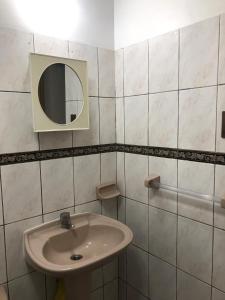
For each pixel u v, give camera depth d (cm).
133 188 175
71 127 151
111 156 182
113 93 178
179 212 149
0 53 130
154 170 159
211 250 136
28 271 151
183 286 152
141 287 179
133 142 171
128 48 166
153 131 156
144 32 155
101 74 170
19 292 149
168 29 142
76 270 117
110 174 183
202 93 130
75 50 156
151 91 155
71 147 161
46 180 152
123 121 176
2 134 134
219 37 121
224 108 122
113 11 173
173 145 146
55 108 145
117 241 153
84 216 169
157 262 165
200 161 135
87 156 169
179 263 152
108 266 190
